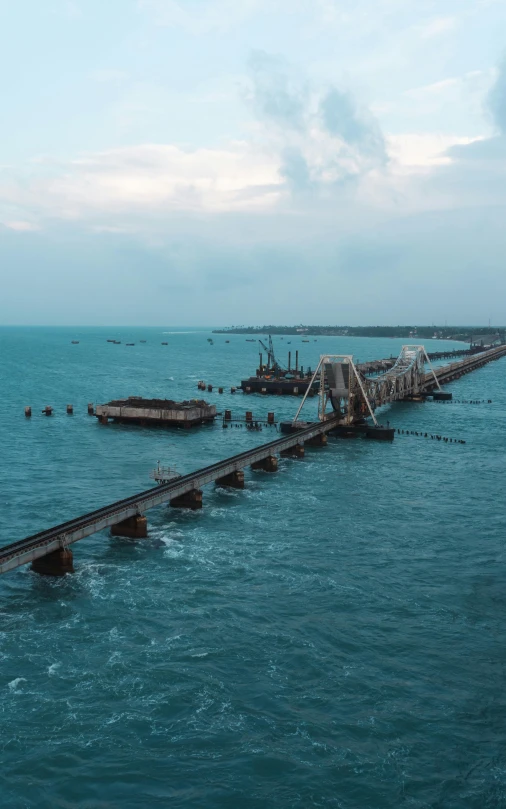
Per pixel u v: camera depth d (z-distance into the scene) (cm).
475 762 3438
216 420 15112
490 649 4519
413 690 4034
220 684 4038
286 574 5728
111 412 14188
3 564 5003
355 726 3694
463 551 6347
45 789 3188
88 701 3844
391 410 17238
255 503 7962
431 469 9969
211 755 3444
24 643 4441
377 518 7375
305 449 11694
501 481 9169
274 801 3147
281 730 3647
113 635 4584
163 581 5519
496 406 18162
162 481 8144
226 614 4944
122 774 3297
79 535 5809
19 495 8212
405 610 5069
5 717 3675
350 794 3206
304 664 4281
